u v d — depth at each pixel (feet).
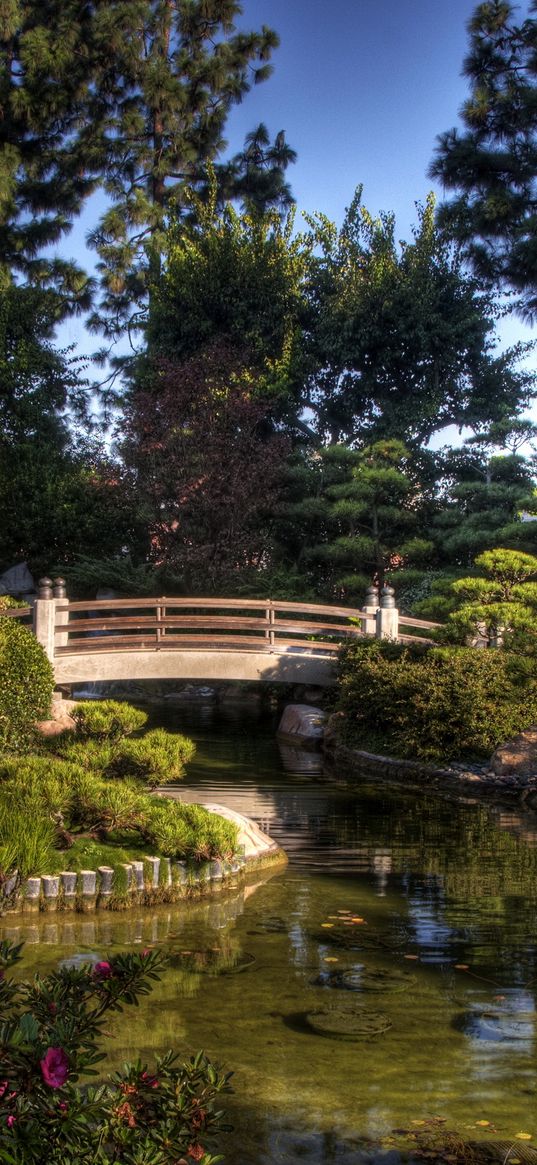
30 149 114.32
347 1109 13.62
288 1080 14.53
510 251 76.23
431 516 92.53
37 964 19.49
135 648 59.62
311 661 62.08
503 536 75.56
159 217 106.32
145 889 25.03
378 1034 16.31
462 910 24.48
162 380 88.28
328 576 93.50
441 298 101.86
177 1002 17.69
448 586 66.54
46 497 91.61
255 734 63.52
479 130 76.64
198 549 81.61
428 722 50.37
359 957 20.54
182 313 102.53
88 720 33.71
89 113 114.62
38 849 24.44
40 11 112.16
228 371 91.91
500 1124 13.28
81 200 115.65
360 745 55.06
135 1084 8.96
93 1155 8.48
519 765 45.55
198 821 27.30
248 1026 16.57
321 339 102.22
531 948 21.33
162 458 83.66
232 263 100.68
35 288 107.45
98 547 92.99
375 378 102.01
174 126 111.75
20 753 40.37
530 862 30.22
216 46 114.52
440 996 18.25
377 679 54.70
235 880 27.37
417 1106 13.76
